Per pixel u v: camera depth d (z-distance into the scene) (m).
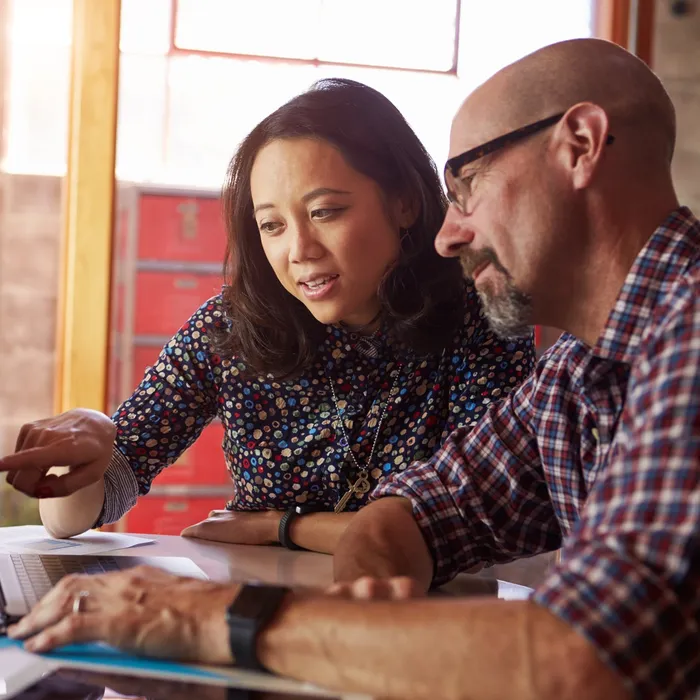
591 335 1.04
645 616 0.69
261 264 1.54
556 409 1.21
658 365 0.77
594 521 0.75
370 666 0.75
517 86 1.01
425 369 1.56
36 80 3.55
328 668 0.77
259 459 1.60
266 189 1.43
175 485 4.22
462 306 1.54
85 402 3.43
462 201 1.07
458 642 0.72
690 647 0.70
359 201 1.43
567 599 0.70
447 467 1.31
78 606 0.86
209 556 1.39
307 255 1.42
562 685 0.68
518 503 1.29
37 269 3.56
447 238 1.08
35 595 1.01
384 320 1.51
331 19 3.78
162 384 1.65
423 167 1.50
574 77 0.99
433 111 3.79
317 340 1.55
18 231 3.55
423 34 3.77
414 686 0.73
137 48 3.77
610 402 1.06
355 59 3.81
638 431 0.76
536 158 1.00
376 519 1.25
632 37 3.81
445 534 1.28
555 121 0.99
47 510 1.50
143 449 1.63
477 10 3.76
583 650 0.68
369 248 1.45
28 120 3.55
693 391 0.74
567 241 1.00
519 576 2.59
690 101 3.85
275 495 1.59
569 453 1.20
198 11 3.78
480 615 0.73
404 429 1.57
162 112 3.86
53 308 3.57
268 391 1.59
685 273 0.94
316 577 1.25
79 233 3.42
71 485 1.38
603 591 0.70
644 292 0.95
